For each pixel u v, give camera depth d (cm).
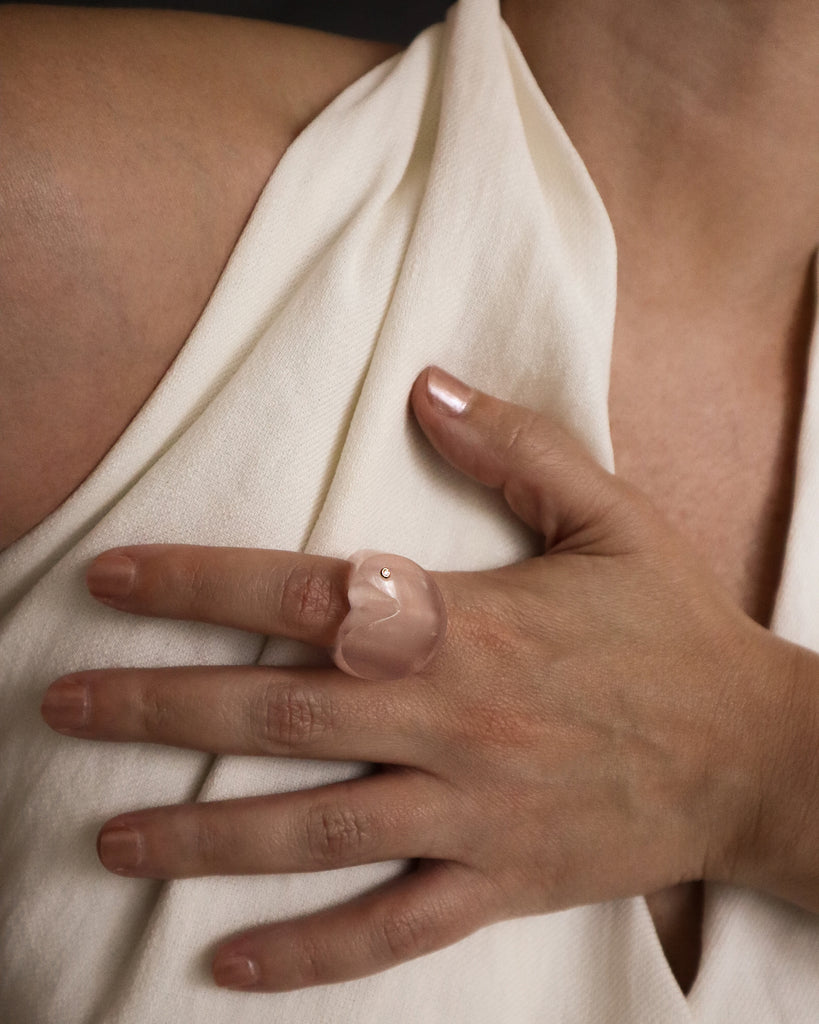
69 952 35
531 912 36
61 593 34
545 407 37
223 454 34
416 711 34
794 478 41
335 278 35
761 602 41
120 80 35
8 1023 35
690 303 41
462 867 35
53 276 33
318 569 33
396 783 35
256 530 34
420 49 39
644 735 35
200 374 35
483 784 35
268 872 34
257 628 34
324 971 34
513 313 36
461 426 35
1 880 35
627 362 40
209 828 34
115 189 34
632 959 37
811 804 35
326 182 36
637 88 38
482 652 35
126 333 34
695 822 36
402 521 36
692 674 36
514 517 38
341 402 35
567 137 38
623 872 36
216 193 35
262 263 35
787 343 42
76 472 35
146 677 34
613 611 36
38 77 34
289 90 38
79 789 34
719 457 41
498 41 38
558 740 35
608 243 37
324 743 34
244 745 34
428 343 36
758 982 38
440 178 36
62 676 34
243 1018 35
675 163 39
